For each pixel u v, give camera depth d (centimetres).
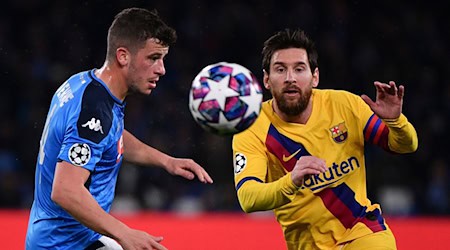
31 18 5775
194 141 4956
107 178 1545
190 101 1415
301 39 1591
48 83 5416
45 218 1530
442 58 5794
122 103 1539
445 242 2519
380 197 4459
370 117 1627
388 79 5591
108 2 5794
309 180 1617
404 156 4719
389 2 6059
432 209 4538
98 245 1568
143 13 1523
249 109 1388
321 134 1633
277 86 1586
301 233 1672
